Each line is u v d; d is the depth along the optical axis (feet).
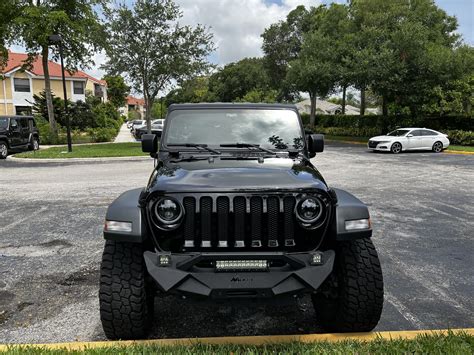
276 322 12.78
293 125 15.02
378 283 11.00
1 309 13.53
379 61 88.28
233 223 10.23
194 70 78.59
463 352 9.89
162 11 74.84
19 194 33.55
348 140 105.70
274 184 10.43
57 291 14.88
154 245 10.41
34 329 12.26
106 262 10.96
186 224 10.23
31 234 22.08
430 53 87.97
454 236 21.71
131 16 74.43
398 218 25.50
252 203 10.25
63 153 65.67
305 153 14.38
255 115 15.08
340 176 43.37
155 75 77.77
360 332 11.48
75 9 91.91
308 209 10.34
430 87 90.43
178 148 14.25
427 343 10.37
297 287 9.90
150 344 10.57
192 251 10.27
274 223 10.29
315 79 108.06
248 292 9.95
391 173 45.88
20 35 87.76
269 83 207.51
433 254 18.86
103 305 10.79
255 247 10.23
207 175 11.03
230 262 10.03
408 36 86.94
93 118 135.74
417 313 13.21
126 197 11.48
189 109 15.10
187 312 13.41
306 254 10.22
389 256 18.58
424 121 97.55
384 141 72.64
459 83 89.30
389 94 93.50
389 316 13.00
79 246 20.01
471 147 80.33
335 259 11.50
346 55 100.12
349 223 10.54
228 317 13.10
